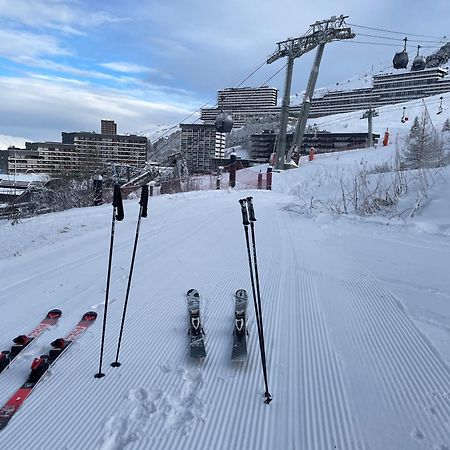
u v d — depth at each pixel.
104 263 8.01
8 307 5.77
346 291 6.29
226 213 14.81
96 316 5.37
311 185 27.73
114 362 4.30
